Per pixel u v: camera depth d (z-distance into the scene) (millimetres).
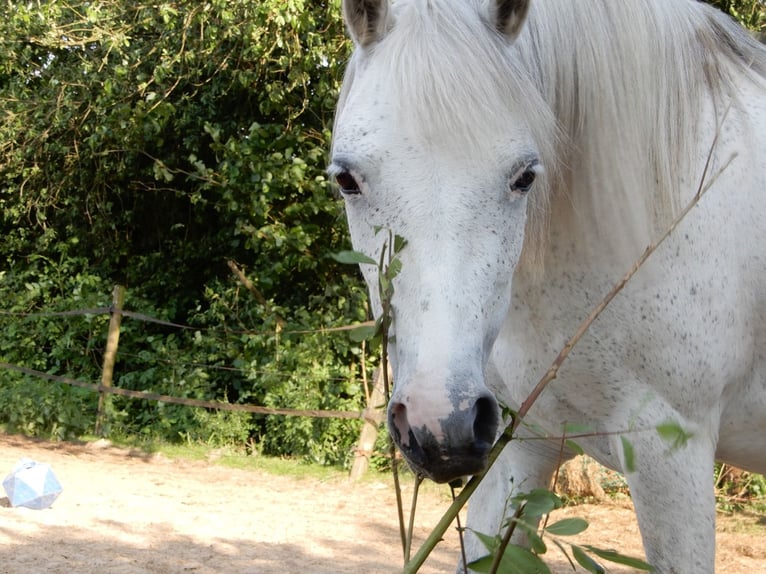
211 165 8609
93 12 7285
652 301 1731
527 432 1963
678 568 1725
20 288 9156
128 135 7898
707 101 1857
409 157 1435
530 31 1674
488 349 1481
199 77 8188
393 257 1426
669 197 1732
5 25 7984
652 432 1734
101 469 6012
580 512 5156
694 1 2008
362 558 4113
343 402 6691
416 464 1344
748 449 1981
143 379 7754
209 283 8477
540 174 1521
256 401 7594
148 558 3871
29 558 3715
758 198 1867
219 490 5574
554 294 1798
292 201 7516
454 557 4203
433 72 1444
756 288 1868
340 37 6734
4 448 6551
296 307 7633
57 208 9289
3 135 8695
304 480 6043
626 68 1715
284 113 7645
